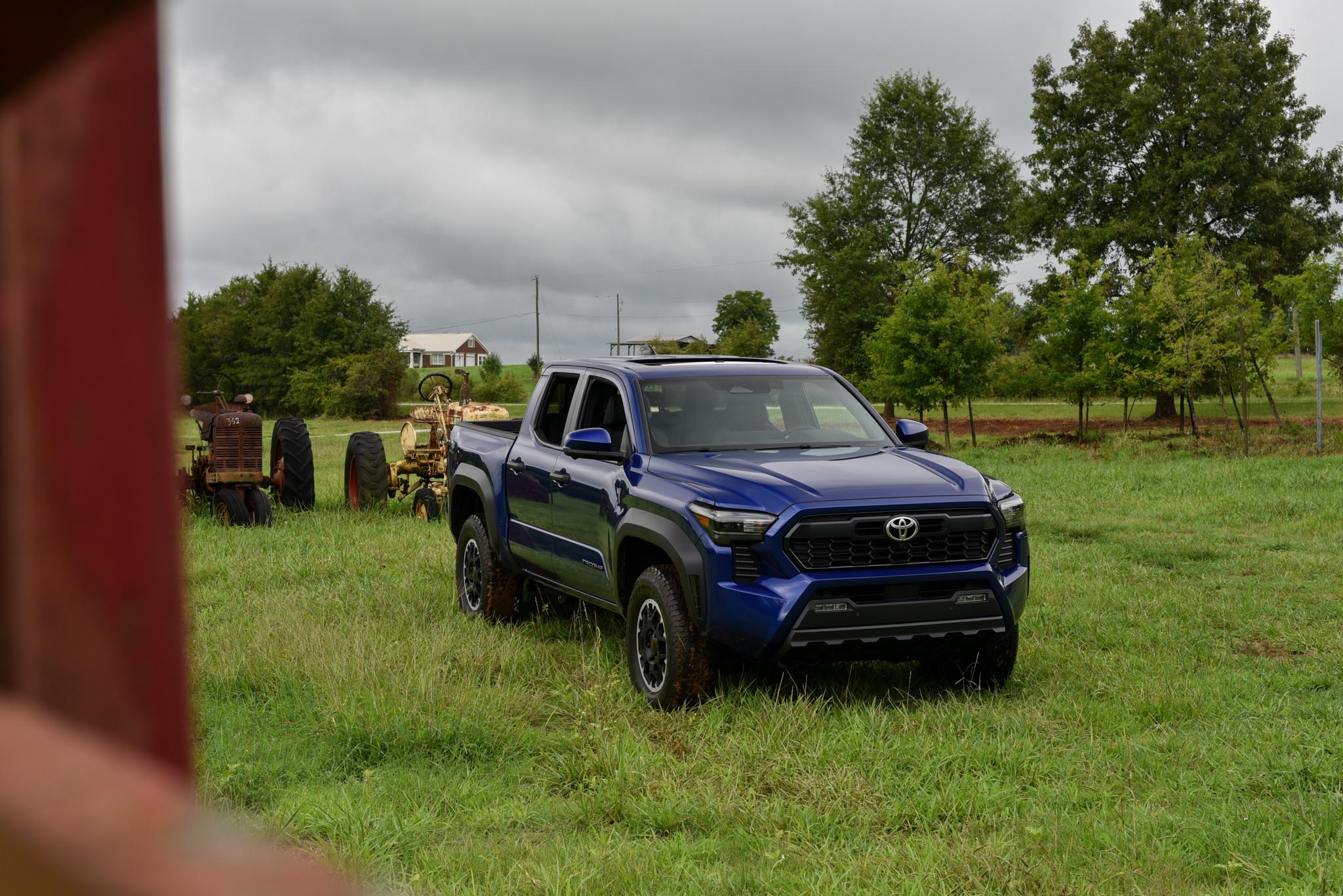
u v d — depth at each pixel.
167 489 0.32
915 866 3.64
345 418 55.66
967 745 4.85
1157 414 38.09
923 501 5.46
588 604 7.83
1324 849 3.83
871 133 49.47
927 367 27.08
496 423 8.87
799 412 6.77
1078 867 3.66
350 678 5.75
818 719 5.17
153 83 0.27
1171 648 6.81
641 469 6.08
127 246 0.30
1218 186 37.38
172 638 0.32
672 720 5.37
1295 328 28.44
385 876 3.57
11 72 0.25
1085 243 38.56
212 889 0.20
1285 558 10.16
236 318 60.16
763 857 3.74
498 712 5.34
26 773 0.23
